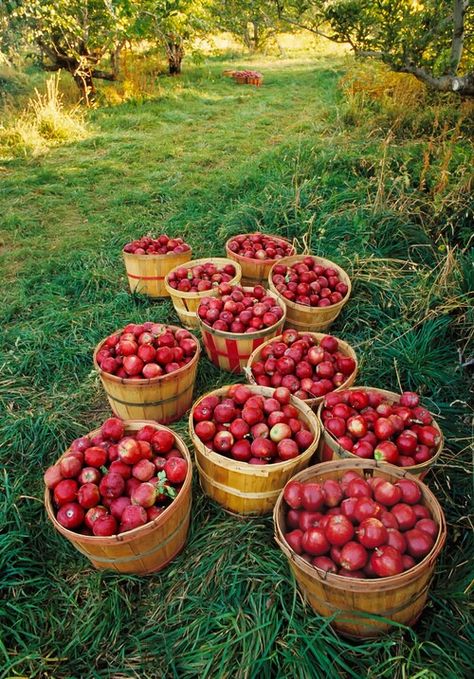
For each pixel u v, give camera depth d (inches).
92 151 390.3
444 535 88.1
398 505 93.2
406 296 184.7
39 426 143.9
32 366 170.9
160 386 136.1
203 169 346.9
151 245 205.0
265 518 117.0
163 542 103.3
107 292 213.6
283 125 444.5
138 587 107.7
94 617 100.7
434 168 241.6
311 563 89.0
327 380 134.5
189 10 510.0
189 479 105.2
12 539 110.6
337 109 366.9
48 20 436.1
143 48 733.9
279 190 260.7
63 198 310.2
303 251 212.5
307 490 95.9
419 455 111.9
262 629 93.8
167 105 517.7
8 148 384.2
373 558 84.4
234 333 154.3
